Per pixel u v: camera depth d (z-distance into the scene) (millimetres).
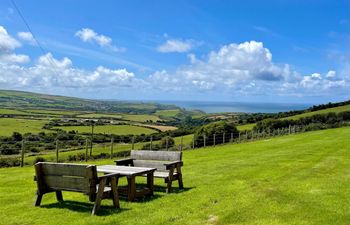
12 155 32406
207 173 16375
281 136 52781
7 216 8945
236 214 8945
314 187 12266
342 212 9164
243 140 51344
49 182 9695
